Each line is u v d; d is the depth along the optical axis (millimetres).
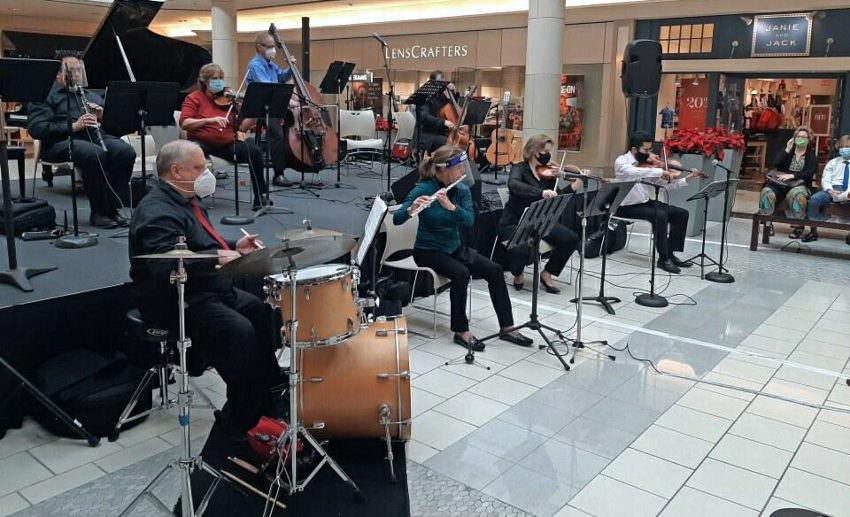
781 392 3977
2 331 3201
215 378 4012
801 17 9258
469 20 11820
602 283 5508
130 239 3068
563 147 11375
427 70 12625
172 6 13219
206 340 3105
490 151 9430
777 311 5480
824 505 2865
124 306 3629
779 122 10789
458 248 4629
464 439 3373
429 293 5340
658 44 7480
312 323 2678
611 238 7277
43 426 3355
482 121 7852
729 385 4059
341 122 8609
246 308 3318
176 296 3006
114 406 3264
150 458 3113
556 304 5582
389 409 2828
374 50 13328
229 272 2518
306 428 2803
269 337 3371
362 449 3139
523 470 3100
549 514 2775
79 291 3463
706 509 2820
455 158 4285
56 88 4926
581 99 11102
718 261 7023
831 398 3906
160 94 4715
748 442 3387
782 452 3295
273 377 3373
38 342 3354
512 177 5586
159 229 2971
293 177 7668
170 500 2775
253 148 5621
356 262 3193
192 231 3104
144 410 3465
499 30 11594
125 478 2951
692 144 8242
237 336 3057
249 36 15398
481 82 11977
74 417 3223
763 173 11164
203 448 3154
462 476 3041
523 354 4488
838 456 3264
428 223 4477
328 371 2820
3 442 3236
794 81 10391
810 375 4227
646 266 6867
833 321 5250
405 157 8992
